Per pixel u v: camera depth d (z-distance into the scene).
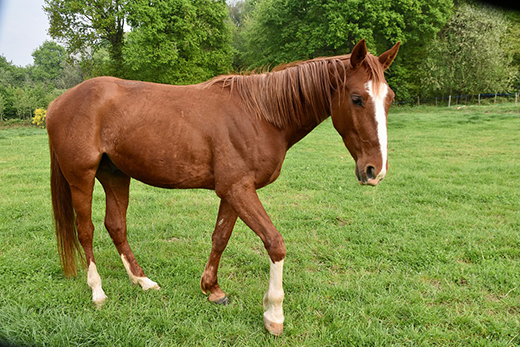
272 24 24.17
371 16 19.97
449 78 24.94
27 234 3.54
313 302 2.40
